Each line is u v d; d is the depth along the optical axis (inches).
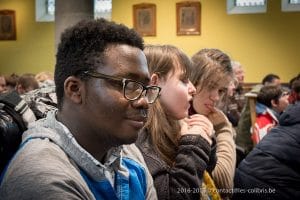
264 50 309.0
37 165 32.3
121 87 35.4
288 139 83.2
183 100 57.6
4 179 33.3
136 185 42.0
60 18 268.7
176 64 57.6
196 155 55.5
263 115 151.0
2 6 354.6
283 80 306.7
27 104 55.0
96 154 37.8
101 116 35.5
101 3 342.6
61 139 36.1
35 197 30.7
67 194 31.2
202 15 315.9
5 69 357.4
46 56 350.0
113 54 35.6
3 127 48.6
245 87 309.3
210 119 75.3
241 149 108.3
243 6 312.8
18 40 353.7
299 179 82.0
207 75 67.3
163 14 321.4
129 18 327.9
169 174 54.1
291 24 303.7
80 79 35.9
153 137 55.9
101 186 36.5
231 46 313.6
